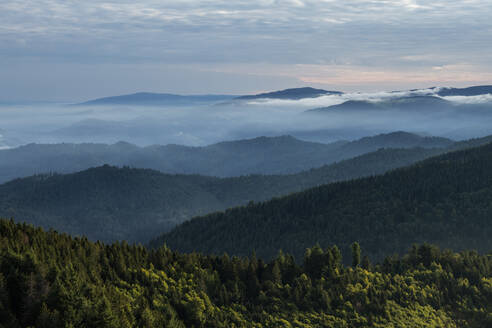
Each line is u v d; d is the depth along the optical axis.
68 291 71.38
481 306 114.56
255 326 97.94
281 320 100.88
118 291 86.25
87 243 112.31
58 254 95.38
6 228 102.69
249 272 118.44
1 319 65.81
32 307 68.44
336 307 109.62
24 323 67.25
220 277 117.00
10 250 81.50
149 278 101.94
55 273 77.75
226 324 94.81
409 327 103.38
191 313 92.19
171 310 88.44
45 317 65.19
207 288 107.62
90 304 70.19
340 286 117.12
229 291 109.75
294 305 107.31
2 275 72.00
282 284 117.88
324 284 118.44
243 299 108.31
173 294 96.94
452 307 115.12
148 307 82.62
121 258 106.56
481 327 107.88
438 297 116.50
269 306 106.69
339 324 102.56
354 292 114.62
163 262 114.75
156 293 95.12
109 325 68.06
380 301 112.69
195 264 117.75
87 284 76.94
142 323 77.44
